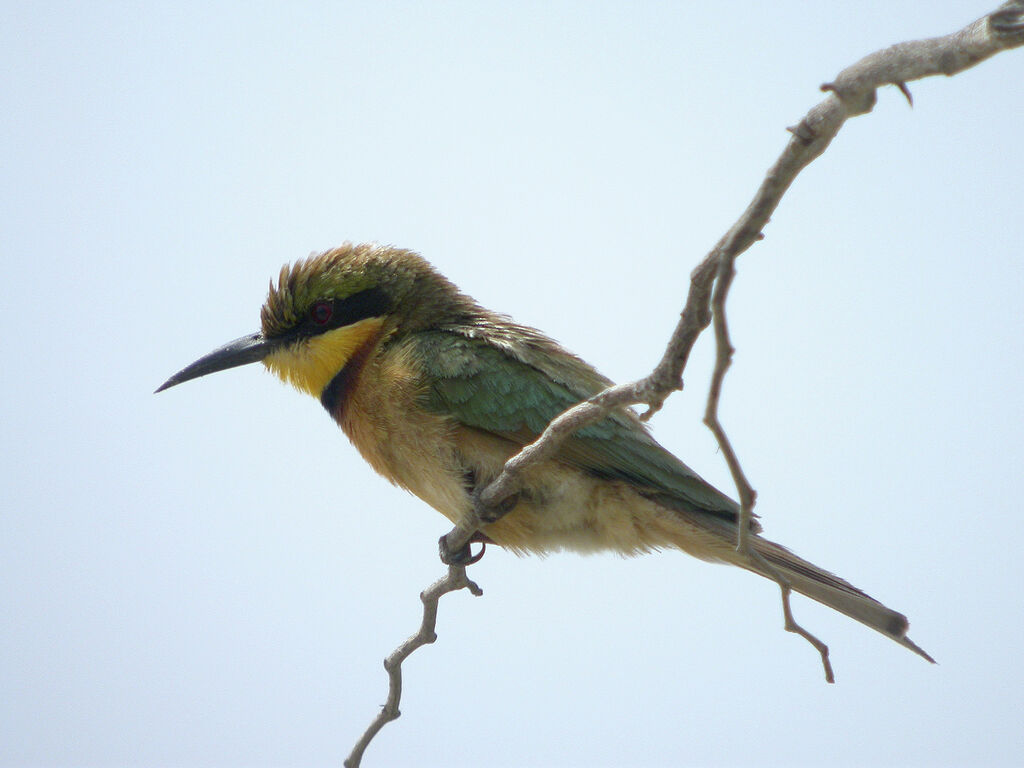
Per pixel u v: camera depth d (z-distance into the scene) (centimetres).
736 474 638
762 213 555
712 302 582
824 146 536
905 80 502
